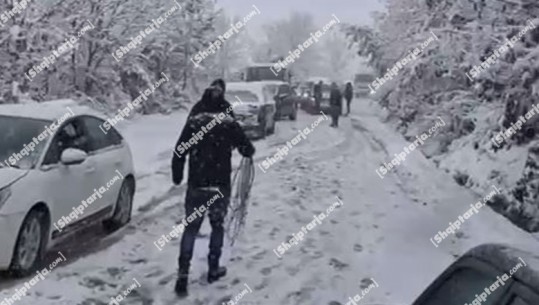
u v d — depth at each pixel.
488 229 9.80
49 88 22.36
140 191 11.64
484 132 15.85
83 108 8.59
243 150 6.87
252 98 23.62
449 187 13.63
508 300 2.28
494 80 11.11
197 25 36.06
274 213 10.49
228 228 8.33
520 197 10.93
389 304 6.51
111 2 25.80
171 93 34.00
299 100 42.12
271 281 7.07
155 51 32.00
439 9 17.36
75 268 7.11
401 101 24.55
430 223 10.10
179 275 6.55
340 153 19.59
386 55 26.33
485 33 11.78
